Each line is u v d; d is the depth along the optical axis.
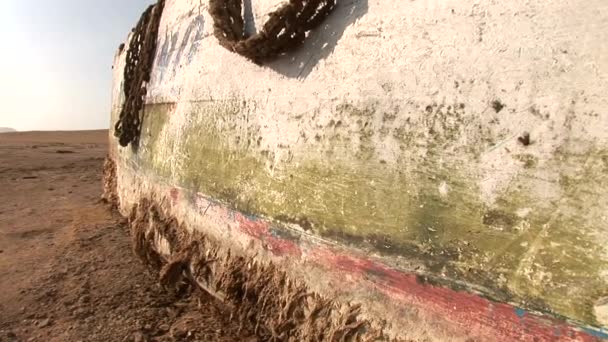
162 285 4.57
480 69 2.20
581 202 1.86
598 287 1.80
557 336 1.90
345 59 2.82
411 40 2.49
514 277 2.02
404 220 2.44
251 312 3.45
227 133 3.90
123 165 7.59
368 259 2.60
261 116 3.47
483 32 2.21
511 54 2.10
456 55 2.29
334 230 2.80
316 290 2.92
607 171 1.81
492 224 2.11
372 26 2.70
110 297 4.50
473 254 2.16
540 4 2.03
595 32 1.87
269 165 3.35
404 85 2.49
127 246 6.09
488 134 2.15
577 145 1.89
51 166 16.16
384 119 2.57
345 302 2.73
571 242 1.88
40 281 4.92
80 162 17.80
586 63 1.88
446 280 2.25
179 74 5.03
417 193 2.40
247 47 3.21
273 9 3.36
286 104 3.22
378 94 2.61
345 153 2.76
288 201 3.14
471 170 2.20
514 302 2.02
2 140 35.94
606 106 1.82
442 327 2.26
